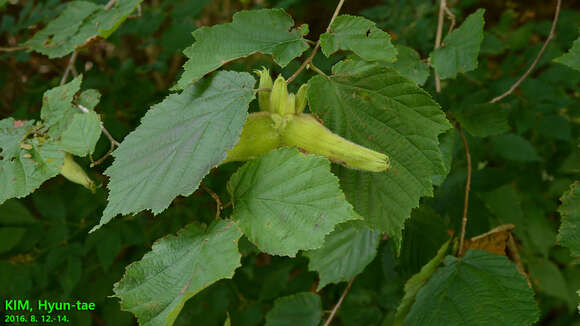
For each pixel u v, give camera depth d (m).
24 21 0.52
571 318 0.78
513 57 0.57
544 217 0.63
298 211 0.32
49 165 0.35
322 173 0.32
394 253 0.43
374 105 0.34
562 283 0.66
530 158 0.54
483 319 0.36
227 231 0.32
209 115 0.32
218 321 0.58
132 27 0.51
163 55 0.56
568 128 0.52
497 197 0.55
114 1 0.40
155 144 0.33
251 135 0.33
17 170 0.35
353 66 0.34
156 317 0.31
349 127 0.34
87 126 0.35
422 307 0.38
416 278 0.39
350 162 0.34
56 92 0.37
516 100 0.53
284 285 0.58
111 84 0.56
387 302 0.50
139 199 0.32
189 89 0.33
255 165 0.33
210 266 0.31
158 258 0.32
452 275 0.38
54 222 0.56
